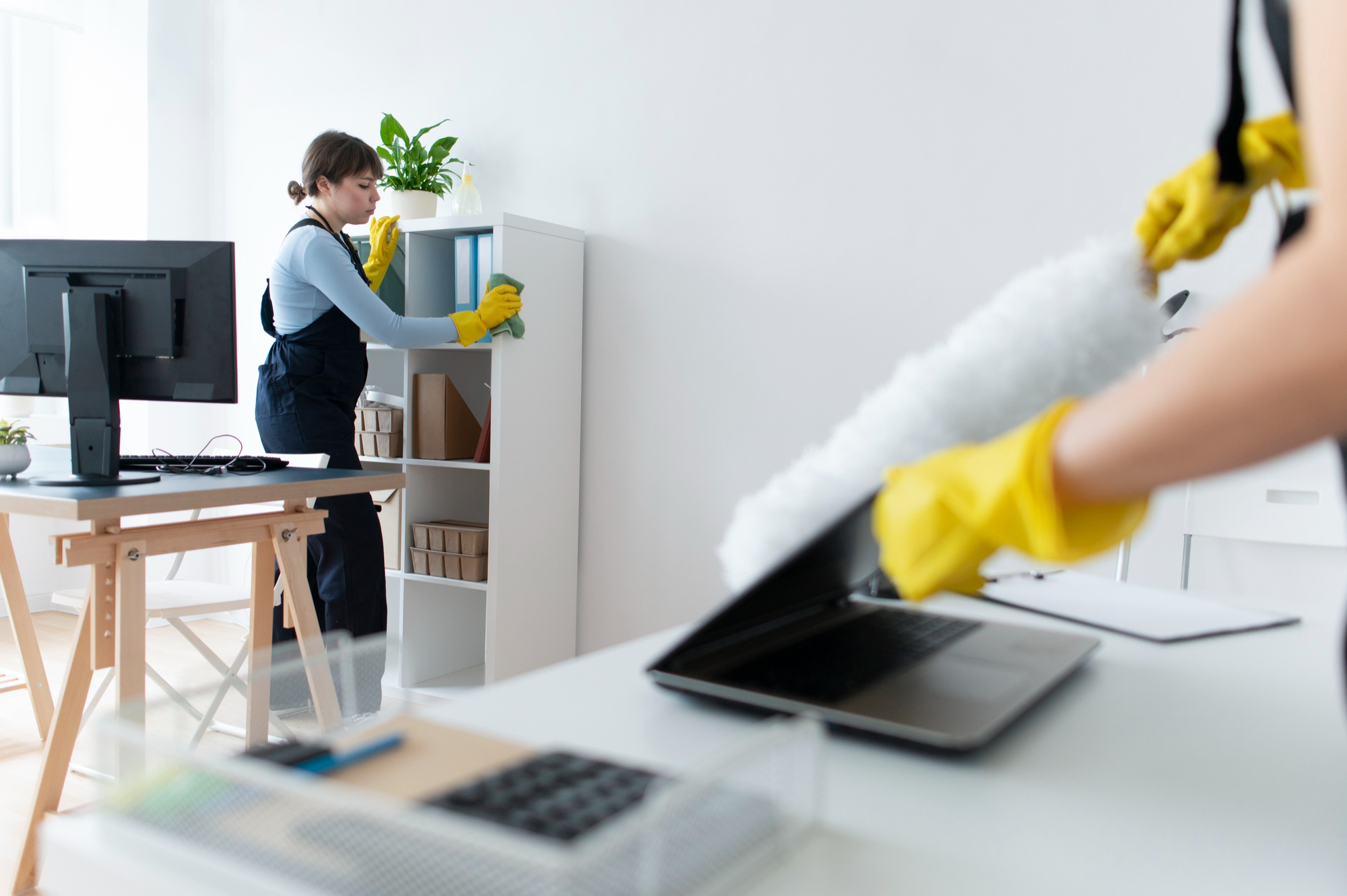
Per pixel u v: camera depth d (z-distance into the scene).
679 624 3.00
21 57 4.02
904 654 0.72
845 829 0.48
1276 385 0.29
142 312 1.98
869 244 2.69
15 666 3.34
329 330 2.63
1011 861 0.45
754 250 2.85
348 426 2.70
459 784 0.44
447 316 2.88
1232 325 0.30
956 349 0.55
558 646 3.09
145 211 3.83
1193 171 0.56
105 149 3.95
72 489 1.83
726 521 2.92
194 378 2.01
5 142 4.00
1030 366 0.52
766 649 0.71
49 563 4.17
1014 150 2.50
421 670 3.12
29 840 1.84
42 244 2.03
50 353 2.03
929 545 0.43
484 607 3.36
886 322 2.67
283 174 3.80
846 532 0.54
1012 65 2.49
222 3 3.90
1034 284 0.54
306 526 2.14
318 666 0.72
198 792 0.43
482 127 3.30
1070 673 0.72
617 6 3.03
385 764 0.50
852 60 2.69
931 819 0.50
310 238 2.52
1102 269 0.54
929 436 0.52
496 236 2.81
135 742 0.45
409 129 3.46
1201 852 0.47
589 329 3.12
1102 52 2.38
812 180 2.76
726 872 0.41
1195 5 2.27
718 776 0.41
